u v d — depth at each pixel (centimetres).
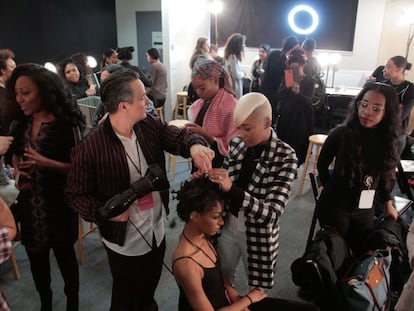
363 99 179
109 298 213
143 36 769
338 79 622
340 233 199
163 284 225
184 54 587
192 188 131
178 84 587
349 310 175
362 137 183
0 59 259
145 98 134
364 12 580
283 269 241
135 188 130
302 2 621
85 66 392
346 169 187
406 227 217
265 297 155
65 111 156
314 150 439
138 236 147
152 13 746
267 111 137
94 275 232
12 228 121
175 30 549
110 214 126
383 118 178
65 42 718
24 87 145
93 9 743
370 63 597
